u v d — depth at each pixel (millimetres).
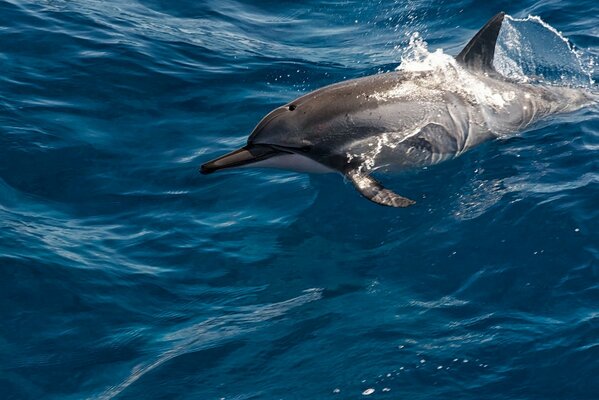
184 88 17906
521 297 11688
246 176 15023
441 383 10406
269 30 21344
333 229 13523
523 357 10672
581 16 20375
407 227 13320
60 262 12633
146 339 11516
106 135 16109
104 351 11312
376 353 10938
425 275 12312
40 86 17312
